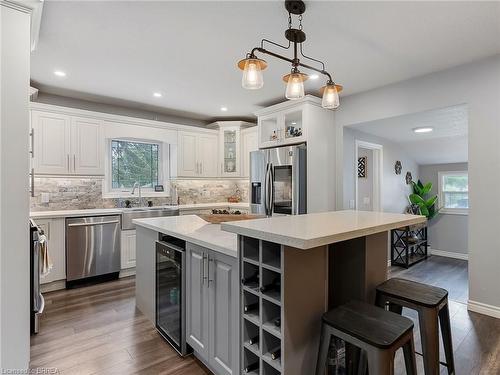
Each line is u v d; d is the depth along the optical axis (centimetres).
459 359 204
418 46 251
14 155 148
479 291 277
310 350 149
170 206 468
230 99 410
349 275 181
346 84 340
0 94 144
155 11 203
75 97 400
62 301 306
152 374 188
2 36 145
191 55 271
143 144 483
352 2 191
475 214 278
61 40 243
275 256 152
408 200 540
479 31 226
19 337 149
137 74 318
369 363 114
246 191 551
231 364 167
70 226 347
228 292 169
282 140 401
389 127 397
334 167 400
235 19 212
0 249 143
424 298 154
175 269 219
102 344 223
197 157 503
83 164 388
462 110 312
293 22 214
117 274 387
